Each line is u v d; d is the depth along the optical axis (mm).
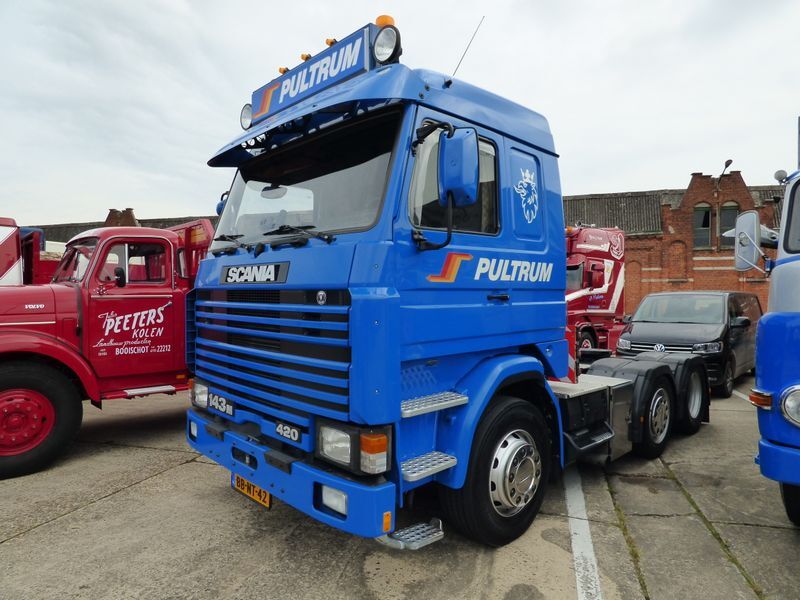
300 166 3480
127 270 6047
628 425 5074
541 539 3629
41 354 5332
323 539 3646
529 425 3650
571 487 4652
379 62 3094
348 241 2842
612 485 4707
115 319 5863
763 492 4520
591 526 3842
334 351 2736
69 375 5641
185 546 3564
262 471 3156
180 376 6406
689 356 6289
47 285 5688
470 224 3338
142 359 6043
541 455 3754
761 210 24625
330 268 2789
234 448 3447
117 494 4527
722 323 9172
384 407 2613
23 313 5328
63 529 3848
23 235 9258
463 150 2750
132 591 3033
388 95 2855
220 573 3217
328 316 2770
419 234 2871
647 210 29141
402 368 2941
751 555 3420
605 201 30234
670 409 5777
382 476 2721
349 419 2646
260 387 3271
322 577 3156
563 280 4223
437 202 3094
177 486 4711
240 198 3996
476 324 3297
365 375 2584
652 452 5371
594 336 13836
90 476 5008
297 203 3387
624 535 3709
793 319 3021
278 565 3301
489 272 3410
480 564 3291
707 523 3908
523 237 3783
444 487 3285
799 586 3064
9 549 3555
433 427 3160
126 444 6121
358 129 3166
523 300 3764
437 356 3029
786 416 2979
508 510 3477
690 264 25688
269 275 3188
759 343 3230
